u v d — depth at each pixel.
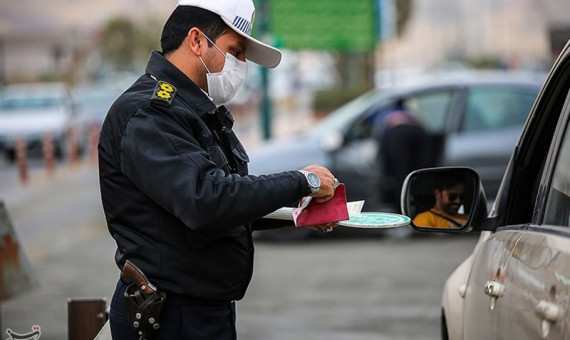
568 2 61.47
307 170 7.09
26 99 60.25
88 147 64.56
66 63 147.00
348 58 81.06
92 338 9.94
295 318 17.78
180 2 7.49
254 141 63.88
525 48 140.50
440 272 22.03
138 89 7.26
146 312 7.14
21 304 19.58
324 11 39.97
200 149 7.02
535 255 6.38
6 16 151.88
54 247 27.47
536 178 7.94
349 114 27.44
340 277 21.75
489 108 26.77
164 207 6.93
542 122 7.81
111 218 7.29
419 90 27.11
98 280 22.17
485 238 8.30
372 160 26.53
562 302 5.64
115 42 141.25
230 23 7.35
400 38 99.88
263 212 6.89
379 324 17.11
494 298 7.09
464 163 26.31
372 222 7.12
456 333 8.55
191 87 7.31
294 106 90.31
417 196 7.87
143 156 6.92
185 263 7.12
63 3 165.62
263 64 7.80
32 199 38.78
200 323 7.25
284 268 23.22
